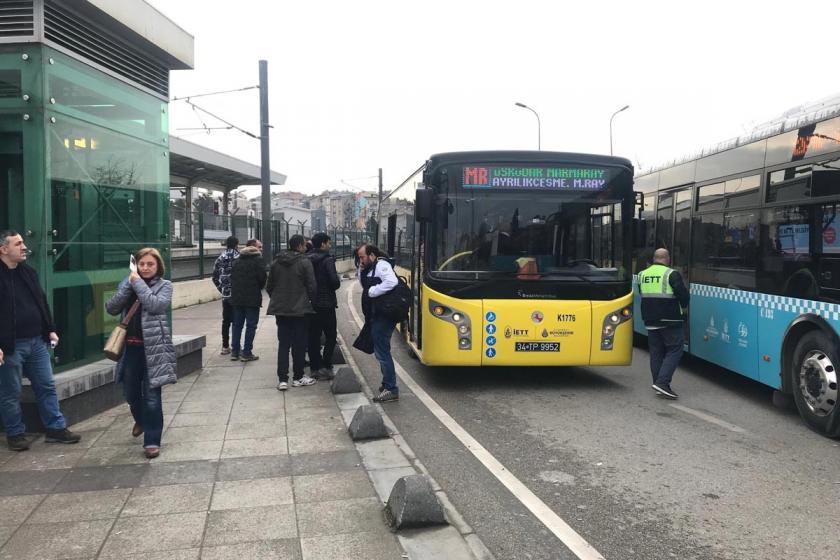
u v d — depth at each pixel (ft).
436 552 11.86
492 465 17.22
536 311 24.88
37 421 18.60
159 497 14.30
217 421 20.43
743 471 16.72
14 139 19.84
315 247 27.25
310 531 12.67
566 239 25.44
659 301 24.82
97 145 22.40
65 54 20.39
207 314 50.44
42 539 12.33
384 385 24.27
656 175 33.40
